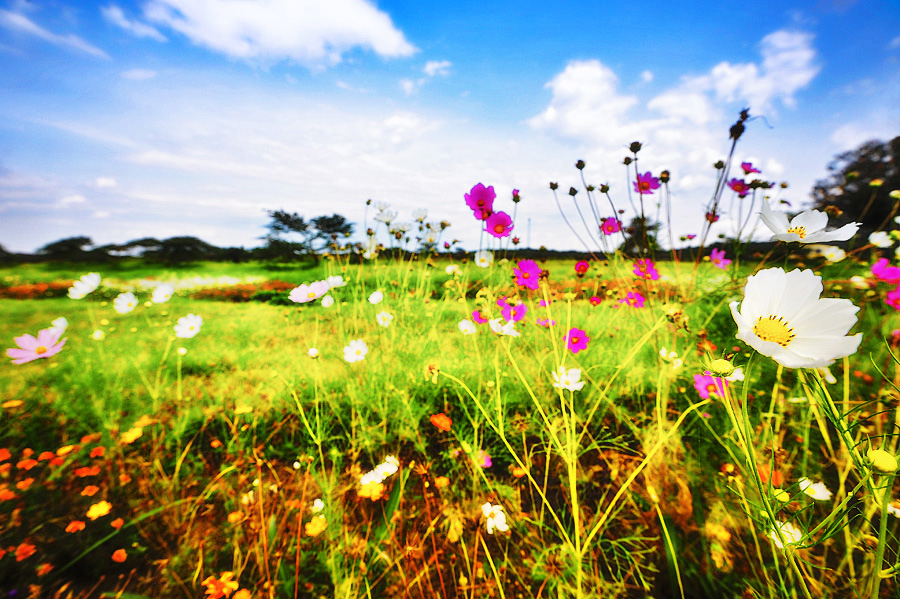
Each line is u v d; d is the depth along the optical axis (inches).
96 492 46.0
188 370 78.5
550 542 40.4
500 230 56.5
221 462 52.9
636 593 35.3
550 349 81.7
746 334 20.9
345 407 66.2
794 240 27.4
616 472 48.5
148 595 35.1
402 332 93.4
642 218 73.2
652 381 67.4
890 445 34.3
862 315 63.9
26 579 36.4
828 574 33.9
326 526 39.2
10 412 60.4
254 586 36.1
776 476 40.2
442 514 44.8
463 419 63.4
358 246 123.4
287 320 113.1
